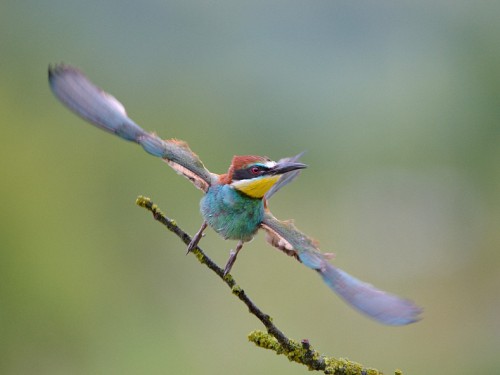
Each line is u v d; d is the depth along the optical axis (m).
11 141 13.57
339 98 20.75
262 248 15.45
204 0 21.95
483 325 16.31
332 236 17.97
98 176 14.39
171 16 21.14
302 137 20.00
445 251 17.69
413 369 14.43
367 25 21.98
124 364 12.78
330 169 19.61
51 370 12.29
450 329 16.34
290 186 18.98
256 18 22.25
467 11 19.12
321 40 21.98
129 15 20.33
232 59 21.28
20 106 14.79
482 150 18.50
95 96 5.66
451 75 19.12
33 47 17.91
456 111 18.83
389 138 19.61
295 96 20.73
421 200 18.47
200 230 6.13
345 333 14.53
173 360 13.12
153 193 14.82
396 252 17.73
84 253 13.30
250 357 13.36
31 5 18.31
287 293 14.95
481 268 17.44
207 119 19.08
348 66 21.44
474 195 18.34
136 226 14.50
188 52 21.05
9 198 12.83
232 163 6.39
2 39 17.45
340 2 22.28
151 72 19.81
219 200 6.24
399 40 21.08
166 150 6.09
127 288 13.78
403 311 4.74
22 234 12.62
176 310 14.09
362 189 18.95
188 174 6.20
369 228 18.09
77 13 19.28
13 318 12.19
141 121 18.42
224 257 15.12
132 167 14.74
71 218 13.57
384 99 20.27
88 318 12.77
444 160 18.86
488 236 17.91
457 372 15.12
